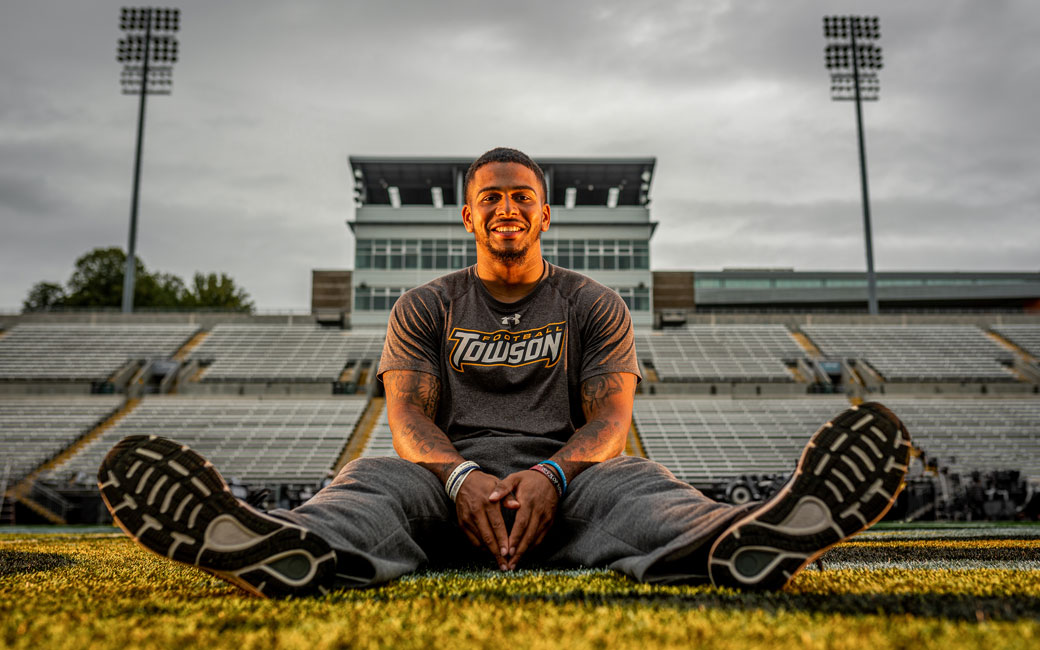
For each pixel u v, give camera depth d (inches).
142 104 1063.6
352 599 45.5
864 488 43.4
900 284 1654.8
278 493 537.3
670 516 51.4
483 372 76.2
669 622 35.8
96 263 1499.8
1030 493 508.1
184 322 1081.4
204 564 44.7
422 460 66.8
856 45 1115.3
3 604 45.1
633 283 1117.1
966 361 1011.3
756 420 851.4
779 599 43.4
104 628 35.9
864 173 1102.4
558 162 1106.1
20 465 691.4
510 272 79.4
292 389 935.0
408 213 1125.7
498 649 30.5
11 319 1059.3
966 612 39.2
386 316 1097.4
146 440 44.9
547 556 67.7
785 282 1647.4
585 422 79.5
